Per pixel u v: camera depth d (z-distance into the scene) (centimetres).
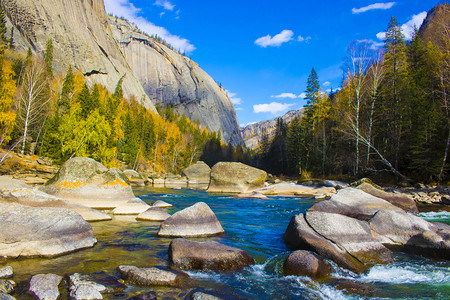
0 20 5225
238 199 1942
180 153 8138
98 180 1331
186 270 530
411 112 2516
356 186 1416
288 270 530
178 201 1736
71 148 3541
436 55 2689
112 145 4788
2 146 3102
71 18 9462
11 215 613
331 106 4422
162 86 17362
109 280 449
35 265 509
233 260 559
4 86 2862
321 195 1978
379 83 2916
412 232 714
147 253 625
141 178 3934
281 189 2398
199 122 16825
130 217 1065
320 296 433
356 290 459
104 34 11669
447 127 2252
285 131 6825
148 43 18325
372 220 762
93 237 692
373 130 2994
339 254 593
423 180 2317
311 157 4588
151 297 393
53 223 634
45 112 4038
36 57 5731
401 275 534
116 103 6525
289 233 757
